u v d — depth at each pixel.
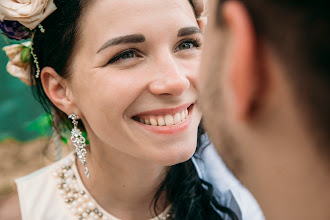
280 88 0.40
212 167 1.61
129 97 1.16
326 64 0.36
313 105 0.38
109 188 1.41
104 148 1.34
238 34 0.40
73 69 1.27
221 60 0.46
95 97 1.22
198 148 1.55
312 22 0.36
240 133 0.47
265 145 0.44
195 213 1.47
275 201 0.47
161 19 1.13
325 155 0.39
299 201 0.43
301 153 0.41
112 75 1.17
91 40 1.18
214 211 1.51
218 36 0.46
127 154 1.29
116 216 1.44
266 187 0.47
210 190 1.52
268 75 0.41
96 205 1.44
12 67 1.51
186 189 1.47
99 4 1.15
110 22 1.14
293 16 0.37
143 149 1.22
